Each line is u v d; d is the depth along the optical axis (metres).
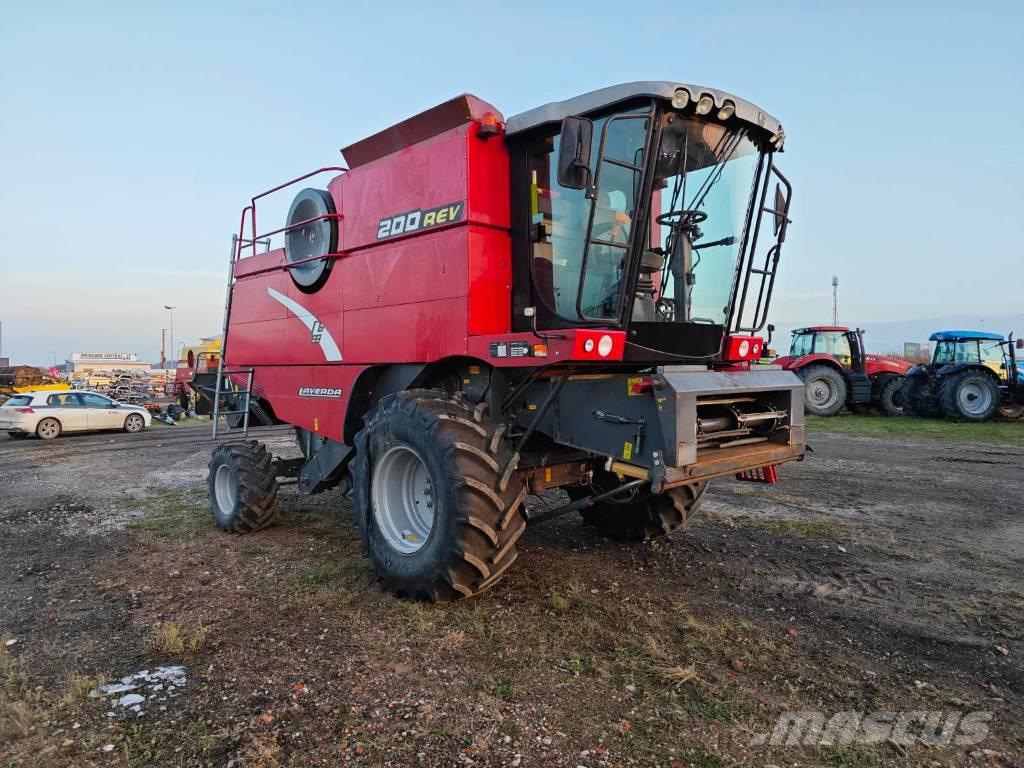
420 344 4.68
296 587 4.56
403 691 3.05
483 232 4.38
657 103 3.79
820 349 18.09
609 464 3.88
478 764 2.50
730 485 8.09
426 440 3.97
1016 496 7.39
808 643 3.60
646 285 4.18
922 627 3.82
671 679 3.17
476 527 3.79
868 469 9.20
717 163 4.32
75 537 6.23
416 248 4.71
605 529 5.59
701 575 4.72
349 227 5.42
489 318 4.38
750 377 4.19
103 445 15.52
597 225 4.06
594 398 3.98
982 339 16.59
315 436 6.24
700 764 2.51
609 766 2.49
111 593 4.55
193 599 4.38
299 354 6.12
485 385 4.54
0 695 3.06
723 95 3.93
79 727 2.78
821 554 5.23
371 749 2.59
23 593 4.59
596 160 3.96
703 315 4.50
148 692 3.07
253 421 7.25
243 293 7.13
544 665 3.31
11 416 17.30
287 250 6.17
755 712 2.88
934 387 15.93
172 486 9.23
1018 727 2.78
